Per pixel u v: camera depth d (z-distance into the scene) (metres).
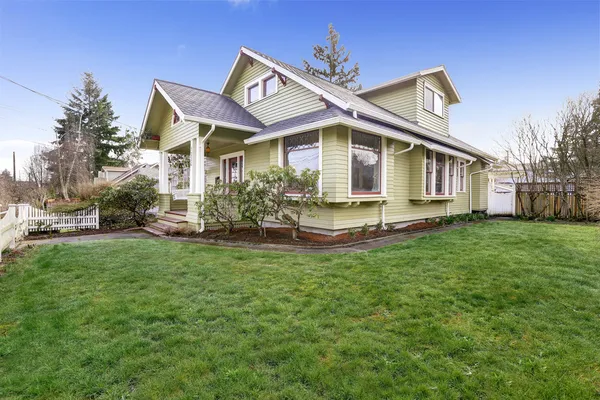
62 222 10.80
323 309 3.38
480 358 2.47
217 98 11.59
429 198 10.43
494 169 17.19
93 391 2.12
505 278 4.33
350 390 2.09
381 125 8.67
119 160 35.78
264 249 6.60
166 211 12.26
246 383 2.17
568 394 2.07
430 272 4.65
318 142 7.73
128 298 3.74
